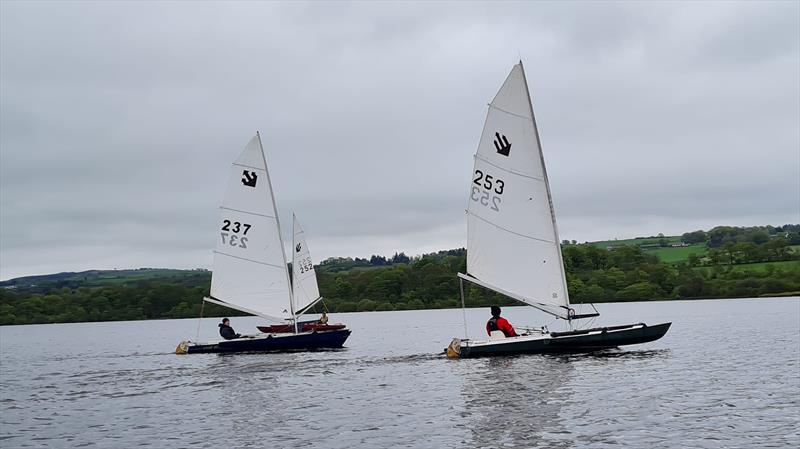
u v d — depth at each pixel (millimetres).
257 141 51188
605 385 30312
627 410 25328
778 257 146375
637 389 29359
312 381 35344
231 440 22922
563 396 28000
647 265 135750
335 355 49000
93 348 74062
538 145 39406
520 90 39844
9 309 141875
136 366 47406
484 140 40750
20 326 169125
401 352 51531
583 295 127750
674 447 20516
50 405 31375
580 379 31922
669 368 35688
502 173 40344
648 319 88062
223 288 51312
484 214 40812
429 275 140375
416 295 137500
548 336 39312
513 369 35500
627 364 36812
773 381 31500
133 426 25828
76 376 42875
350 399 29688
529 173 39719
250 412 27500
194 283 156875
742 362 38531
